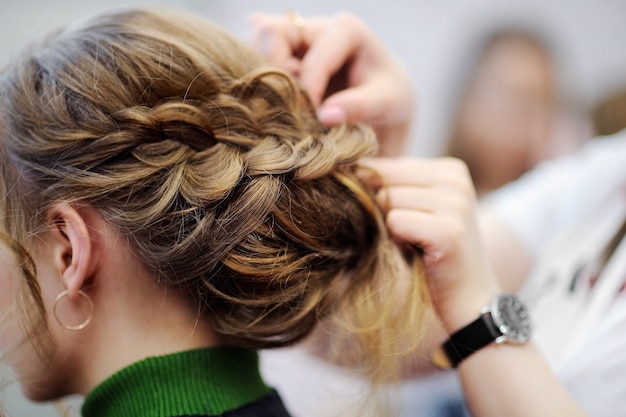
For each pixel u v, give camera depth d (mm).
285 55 652
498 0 1688
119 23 537
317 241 504
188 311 518
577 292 714
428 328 593
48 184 487
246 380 552
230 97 516
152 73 493
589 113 1379
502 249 874
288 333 523
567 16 1757
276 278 487
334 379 748
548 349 688
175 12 589
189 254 474
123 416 502
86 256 491
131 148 478
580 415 518
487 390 541
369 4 1614
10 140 501
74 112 482
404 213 544
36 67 519
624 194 792
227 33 583
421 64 1668
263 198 474
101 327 521
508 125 1503
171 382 506
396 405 557
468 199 570
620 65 1782
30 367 530
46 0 1214
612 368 582
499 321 542
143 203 476
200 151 492
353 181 537
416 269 547
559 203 890
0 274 513
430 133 1684
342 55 651
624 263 671
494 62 1531
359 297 536
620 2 1759
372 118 660
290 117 539
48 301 515
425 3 1640
